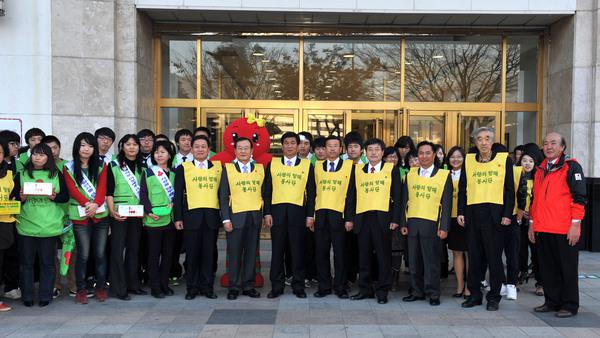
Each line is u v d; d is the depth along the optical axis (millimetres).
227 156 6355
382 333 4676
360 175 5750
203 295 5980
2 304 5367
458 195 5664
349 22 9414
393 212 5676
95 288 5883
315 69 9875
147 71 9266
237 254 5812
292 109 9844
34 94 8414
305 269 6164
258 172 5887
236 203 5777
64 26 8414
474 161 5578
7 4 8344
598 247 8664
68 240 5645
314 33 9586
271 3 8789
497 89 9844
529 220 6137
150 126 9430
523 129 9859
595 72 8617
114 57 8539
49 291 5535
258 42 9836
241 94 9867
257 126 6422
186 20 9375
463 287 6027
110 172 5672
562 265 5219
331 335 4617
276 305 5590
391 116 9867
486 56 9844
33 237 5395
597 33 8594
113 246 5742
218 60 9852
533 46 9820
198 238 5777
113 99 8531
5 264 5762
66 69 8438
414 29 9570
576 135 8750
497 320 5094
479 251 5555
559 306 5340
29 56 8391
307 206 5871
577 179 5125
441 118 9875
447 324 4949
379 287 5703
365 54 9875
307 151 6836
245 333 4660
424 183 5617
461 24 9438
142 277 6504
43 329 4742
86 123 8484
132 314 5234
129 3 8648
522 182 5816
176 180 5754
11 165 5594
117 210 5633
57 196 5395
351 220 5781
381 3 8820
